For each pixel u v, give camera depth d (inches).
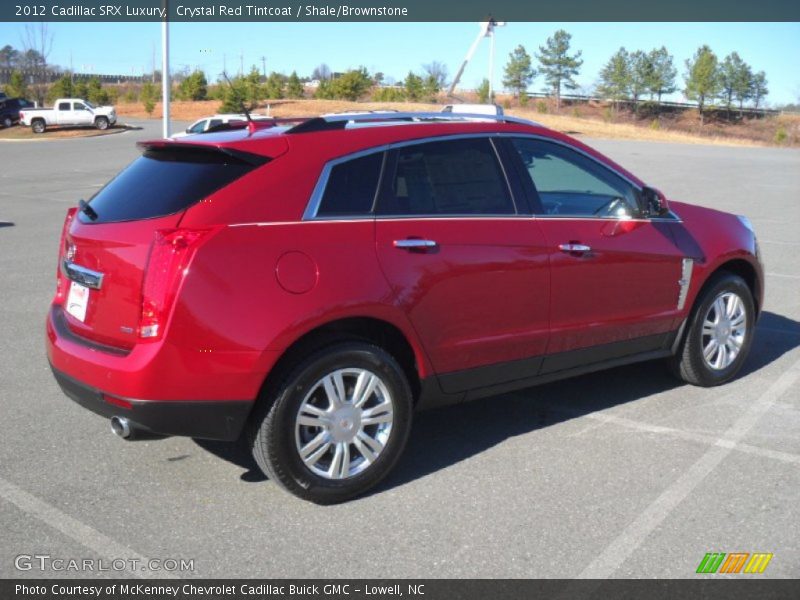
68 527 151.9
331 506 161.0
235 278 147.6
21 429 198.2
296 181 156.8
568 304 190.7
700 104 4370.1
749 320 233.3
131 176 168.9
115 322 153.3
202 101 2930.6
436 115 186.1
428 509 159.5
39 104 3036.4
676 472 174.9
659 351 217.9
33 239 496.4
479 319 176.1
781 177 984.3
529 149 191.0
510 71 4407.0
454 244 171.2
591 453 185.0
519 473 175.2
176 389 146.2
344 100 3046.3
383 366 162.4
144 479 172.2
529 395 224.2
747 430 197.9
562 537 148.3
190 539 148.1
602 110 4466.0
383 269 161.5
